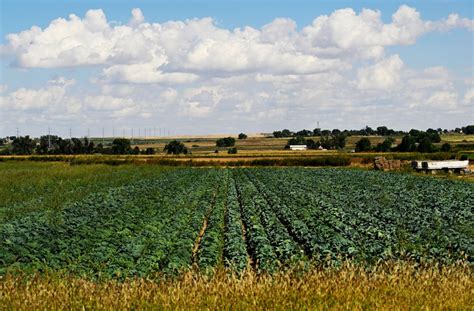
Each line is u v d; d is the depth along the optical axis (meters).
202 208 44.00
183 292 13.16
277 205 44.16
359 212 40.00
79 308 12.31
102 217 36.31
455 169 87.62
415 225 33.91
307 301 12.34
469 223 35.12
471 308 12.18
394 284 13.71
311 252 26.64
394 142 193.38
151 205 44.28
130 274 21.80
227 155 134.75
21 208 42.28
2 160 124.00
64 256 24.08
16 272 20.02
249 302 12.41
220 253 27.73
